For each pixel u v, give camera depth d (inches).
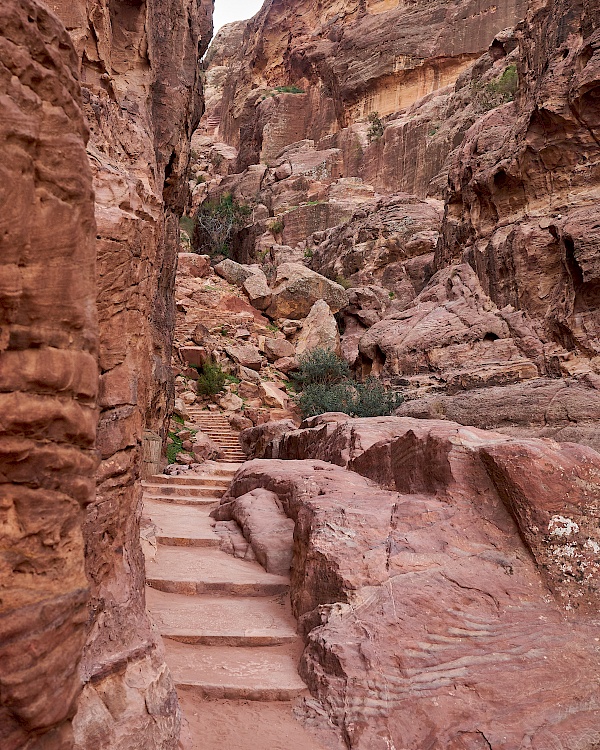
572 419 617.9
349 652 196.7
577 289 720.3
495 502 240.8
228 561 314.2
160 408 629.9
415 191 1624.0
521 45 990.4
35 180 89.4
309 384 1094.4
